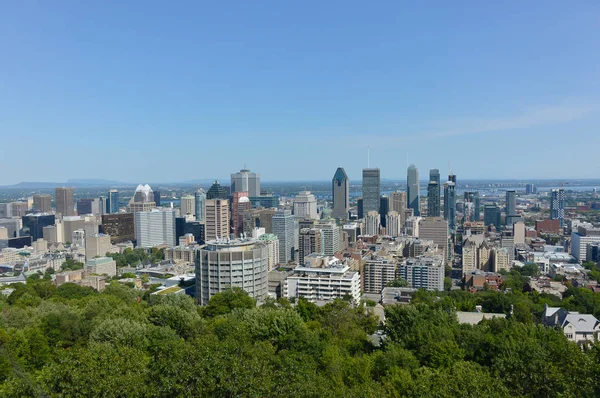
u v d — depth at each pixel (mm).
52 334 195750
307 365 153750
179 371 119125
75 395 115875
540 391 144750
